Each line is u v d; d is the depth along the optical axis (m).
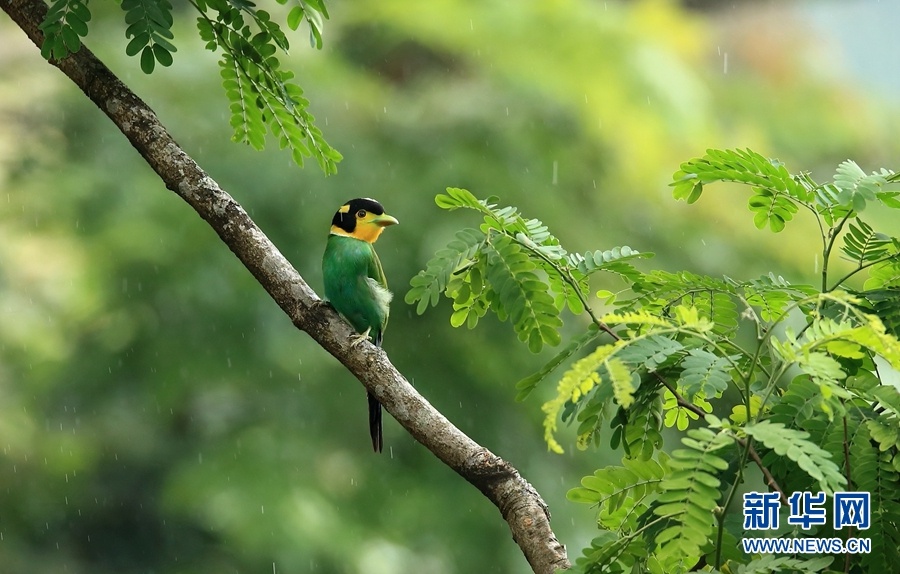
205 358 14.37
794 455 3.09
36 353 15.41
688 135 16.22
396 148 14.99
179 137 14.48
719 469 3.33
